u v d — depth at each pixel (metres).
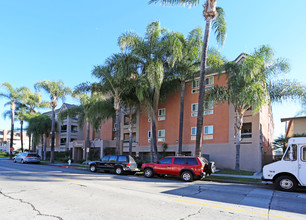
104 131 38.53
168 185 11.81
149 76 19.48
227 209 6.86
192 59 21.47
